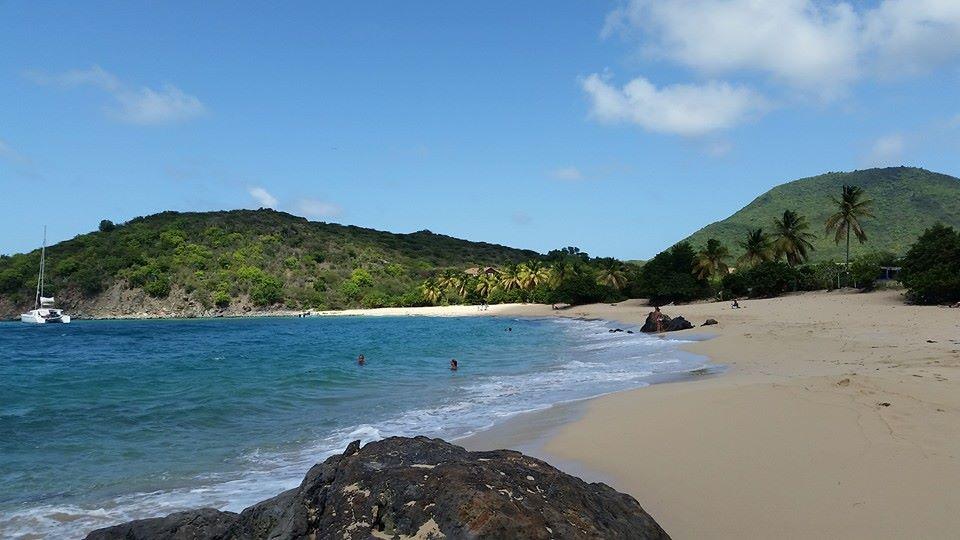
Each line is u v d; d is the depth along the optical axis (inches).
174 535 253.1
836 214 2839.6
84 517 346.0
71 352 1720.0
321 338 2181.3
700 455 393.1
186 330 3006.9
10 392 848.3
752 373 759.7
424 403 693.3
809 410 478.9
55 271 4864.7
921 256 1908.2
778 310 2021.4
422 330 2600.9
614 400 629.0
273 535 229.3
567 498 229.6
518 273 4884.4
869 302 2038.6
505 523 197.0
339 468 250.4
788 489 316.5
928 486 300.5
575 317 3134.8
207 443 525.0
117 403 741.9
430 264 6505.9
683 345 1248.8
